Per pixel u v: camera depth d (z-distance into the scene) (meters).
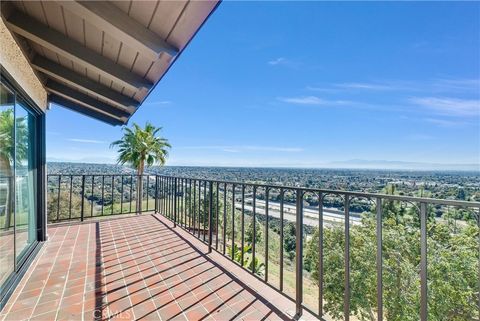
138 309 1.73
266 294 1.95
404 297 6.71
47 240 3.16
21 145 2.55
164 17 1.51
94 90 2.87
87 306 1.75
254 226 2.24
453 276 5.87
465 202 1.05
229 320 1.63
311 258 3.99
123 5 1.45
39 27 1.86
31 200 2.93
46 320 1.58
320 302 1.63
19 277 2.11
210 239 2.85
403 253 6.64
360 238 7.21
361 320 7.42
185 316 1.66
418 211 1.22
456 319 6.03
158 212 4.97
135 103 3.19
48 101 3.52
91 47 2.05
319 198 1.64
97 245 3.00
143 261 2.54
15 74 2.04
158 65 2.09
